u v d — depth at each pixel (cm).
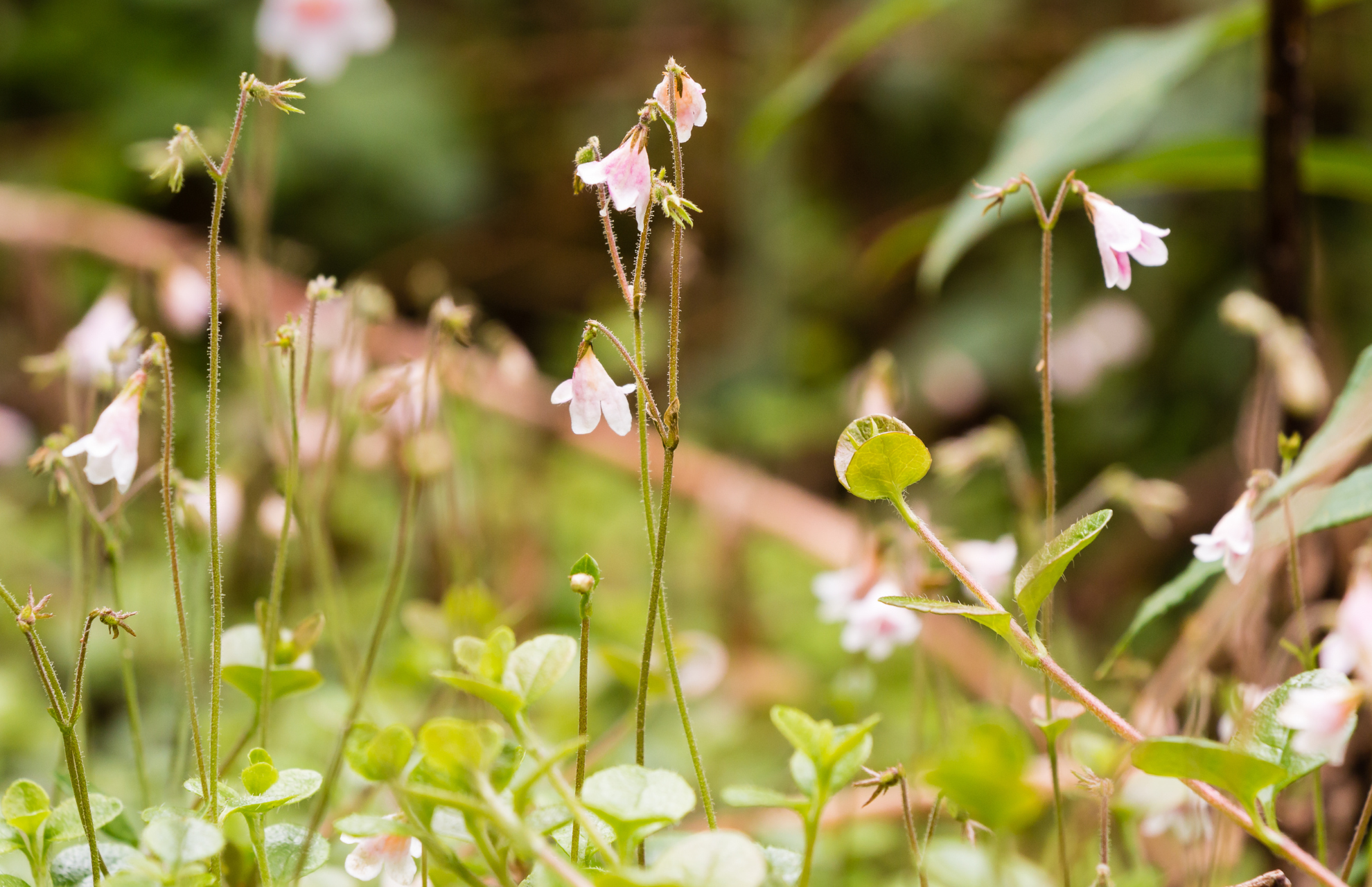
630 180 61
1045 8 228
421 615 72
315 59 76
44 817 60
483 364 90
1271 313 69
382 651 79
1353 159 77
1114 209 62
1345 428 63
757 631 122
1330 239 172
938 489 147
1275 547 67
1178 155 77
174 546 62
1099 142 79
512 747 60
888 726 92
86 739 67
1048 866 68
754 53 240
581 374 61
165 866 59
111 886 59
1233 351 174
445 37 256
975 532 156
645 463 60
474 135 247
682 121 61
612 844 61
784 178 229
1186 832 65
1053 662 60
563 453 158
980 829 62
